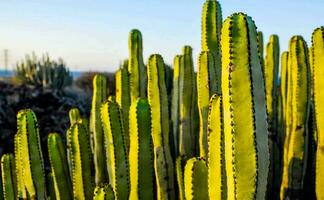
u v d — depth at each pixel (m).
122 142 2.69
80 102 11.72
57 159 3.23
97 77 3.55
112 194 2.25
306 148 2.79
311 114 3.03
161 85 2.94
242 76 1.70
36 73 16.12
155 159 2.95
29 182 2.96
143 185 2.64
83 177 3.02
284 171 2.90
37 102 9.39
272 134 3.46
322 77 2.18
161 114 2.92
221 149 1.95
